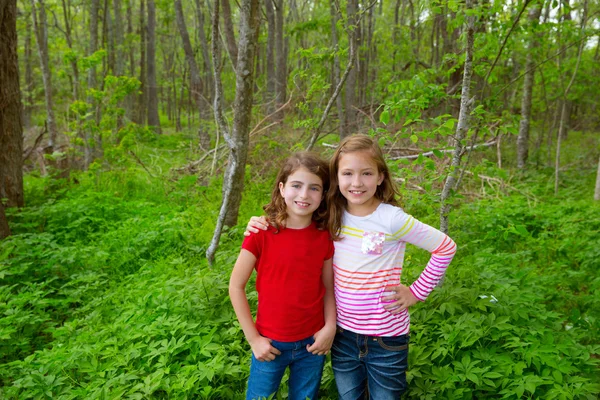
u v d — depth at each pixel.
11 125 6.66
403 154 7.96
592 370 2.42
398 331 2.08
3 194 6.69
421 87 3.19
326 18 10.92
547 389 2.30
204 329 2.86
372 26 15.84
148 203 7.39
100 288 4.42
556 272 4.34
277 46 12.21
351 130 9.67
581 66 11.23
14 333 3.50
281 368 2.11
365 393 2.27
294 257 2.02
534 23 4.30
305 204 1.98
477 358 2.49
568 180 9.87
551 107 13.98
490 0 3.85
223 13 8.26
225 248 4.98
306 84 9.06
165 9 20.30
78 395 2.46
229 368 2.48
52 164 10.03
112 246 5.34
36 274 4.60
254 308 3.11
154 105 21.20
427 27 17.39
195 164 9.23
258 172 8.41
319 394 2.54
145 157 11.52
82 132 11.05
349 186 1.99
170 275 4.21
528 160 11.52
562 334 2.71
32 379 2.62
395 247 2.04
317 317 2.09
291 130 9.30
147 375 2.60
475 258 4.31
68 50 10.58
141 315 3.18
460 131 3.22
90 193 7.39
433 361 2.58
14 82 6.62
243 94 4.98
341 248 2.09
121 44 19.91
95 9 12.74
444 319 2.82
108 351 2.77
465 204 6.84
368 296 2.04
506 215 6.34
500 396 2.38
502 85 3.52
